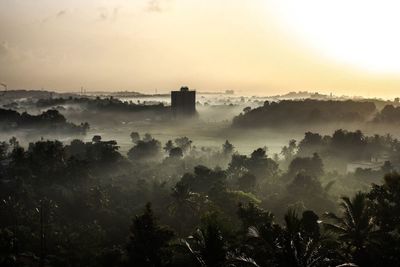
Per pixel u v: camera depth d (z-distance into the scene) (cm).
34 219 9775
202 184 11944
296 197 9912
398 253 4144
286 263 3409
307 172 13488
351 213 4422
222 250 3888
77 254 8044
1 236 7525
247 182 11881
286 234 3591
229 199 9069
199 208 9175
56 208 10638
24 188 11544
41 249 7925
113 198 11450
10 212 10025
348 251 4247
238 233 5472
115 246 8338
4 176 13588
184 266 5266
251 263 3488
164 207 10506
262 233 3947
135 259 5831
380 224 4641
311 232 5103
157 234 5928
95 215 10269
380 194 4844
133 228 6066
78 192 11656
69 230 9306
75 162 13625
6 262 6919
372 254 4159
